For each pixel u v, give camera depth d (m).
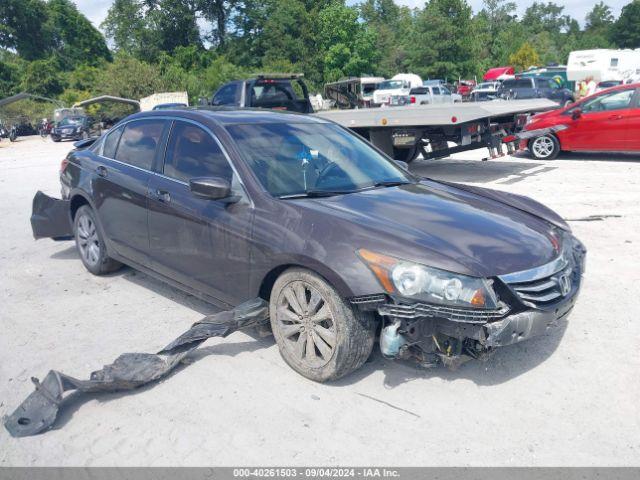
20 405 3.18
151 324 4.30
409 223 3.37
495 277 3.01
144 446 2.87
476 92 35.25
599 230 6.45
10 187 11.84
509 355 3.68
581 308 4.36
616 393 3.22
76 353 3.88
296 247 3.29
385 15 103.44
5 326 4.37
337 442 2.86
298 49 61.38
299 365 3.44
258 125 4.26
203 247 3.91
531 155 12.55
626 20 104.06
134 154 4.75
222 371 3.55
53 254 6.36
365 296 3.03
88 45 80.94
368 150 4.64
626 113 11.07
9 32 75.94
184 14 63.50
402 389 3.31
